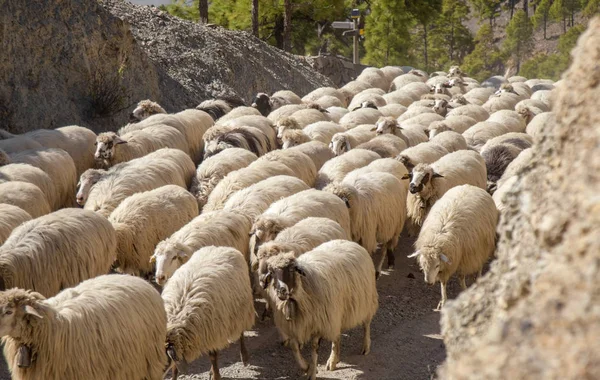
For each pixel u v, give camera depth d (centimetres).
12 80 1756
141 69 2153
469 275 1180
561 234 256
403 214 1192
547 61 6269
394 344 918
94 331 622
